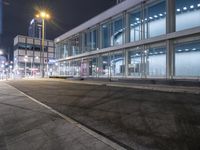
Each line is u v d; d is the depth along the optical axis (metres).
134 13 21.02
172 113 6.79
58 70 40.03
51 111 7.92
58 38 39.16
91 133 5.18
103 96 11.10
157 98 9.62
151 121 6.05
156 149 4.10
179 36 15.55
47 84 22.09
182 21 17.05
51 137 5.12
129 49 21.03
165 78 16.84
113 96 10.91
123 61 21.81
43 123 6.33
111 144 4.42
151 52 18.56
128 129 5.46
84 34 30.05
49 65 48.50
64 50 37.25
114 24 23.77
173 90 11.68
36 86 19.73
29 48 68.00
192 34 14.79
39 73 68.81
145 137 4.80
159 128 5.38
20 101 10.55
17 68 65.69
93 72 27.45
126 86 15.40
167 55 16.73
